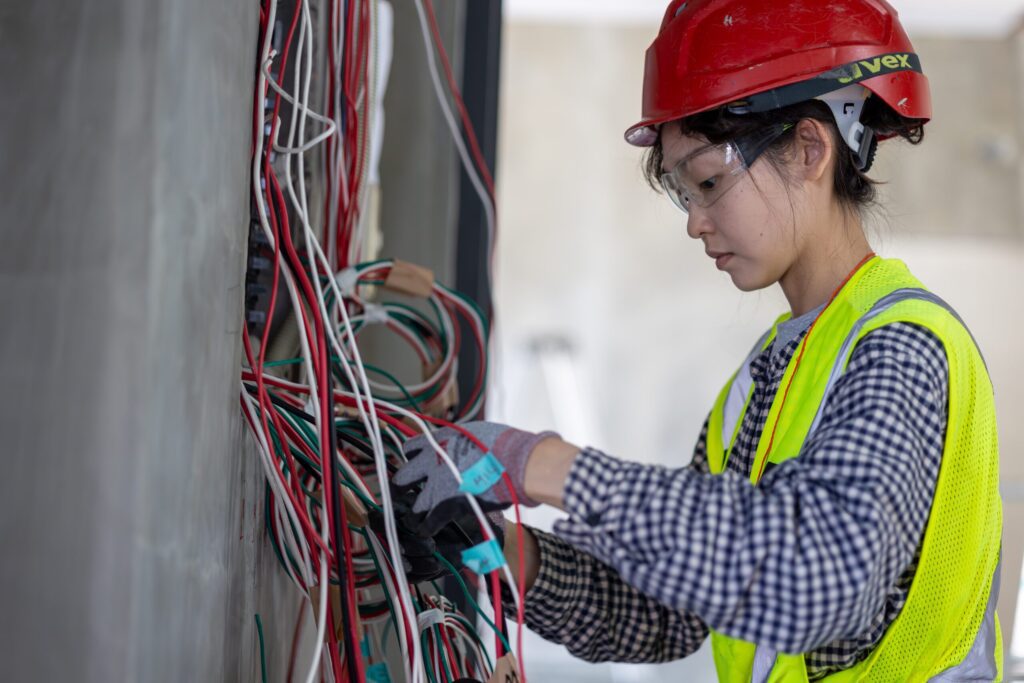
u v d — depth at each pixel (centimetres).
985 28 706
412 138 250
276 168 135
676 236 723
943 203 706
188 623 94
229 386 105
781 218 116
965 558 111
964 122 708
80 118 84
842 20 115
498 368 248
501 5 263
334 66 143
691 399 717
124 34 84
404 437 128
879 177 700
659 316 720
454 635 132
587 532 95
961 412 108
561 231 725
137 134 83
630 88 729
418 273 152
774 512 91
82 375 83
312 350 116
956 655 117
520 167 728
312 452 122
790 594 90
